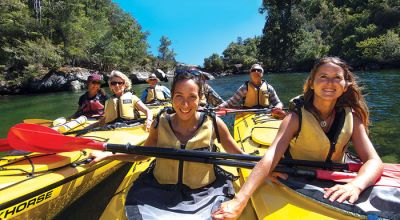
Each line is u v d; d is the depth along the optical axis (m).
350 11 37.25
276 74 28.77
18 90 22.94
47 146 2.62
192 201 2.00
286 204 1.92
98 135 3.98
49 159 2.74
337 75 1.88
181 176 2.13
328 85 1.89
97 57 30.03
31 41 24.64
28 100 16.69
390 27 29.16
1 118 10.06
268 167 1.85
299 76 22.89
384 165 2.16
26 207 2.35
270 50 39.41
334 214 1.74
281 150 1.95
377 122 6.34
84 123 4.76
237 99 5.68
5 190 2.29
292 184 2.00
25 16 26.09
